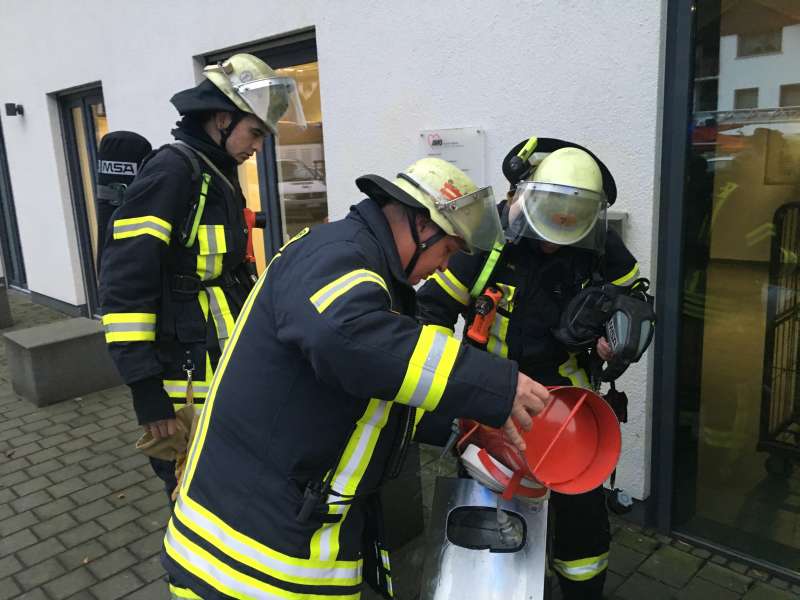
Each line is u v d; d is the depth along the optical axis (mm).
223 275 2301
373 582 1651
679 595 2482
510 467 1595
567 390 1604
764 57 2438
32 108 7074
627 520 2947
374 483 1484
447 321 2027
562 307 1937
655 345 2725
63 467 3787
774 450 2836
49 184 7156
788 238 2637
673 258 2611
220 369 1496
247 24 4297
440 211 1405
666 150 2574
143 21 5145
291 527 1393
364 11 3574
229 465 1438
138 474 3664
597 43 2676
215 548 1415
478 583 1624
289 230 4699
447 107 3299
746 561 2637
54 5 6195
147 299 2090
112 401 4797
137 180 2129
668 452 2762
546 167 1799
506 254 1912
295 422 1373
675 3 2457
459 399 1219
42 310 7727
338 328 1183
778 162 2531
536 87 2910
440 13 3221
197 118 2262
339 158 3928
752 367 2775
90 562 2883
